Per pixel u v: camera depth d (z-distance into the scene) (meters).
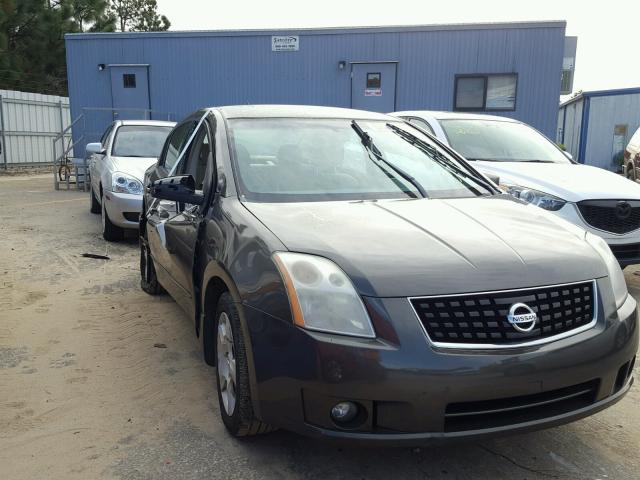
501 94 13.87
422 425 2.28
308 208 3.04
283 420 2.47
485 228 2.84
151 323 4.74
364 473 2.70
